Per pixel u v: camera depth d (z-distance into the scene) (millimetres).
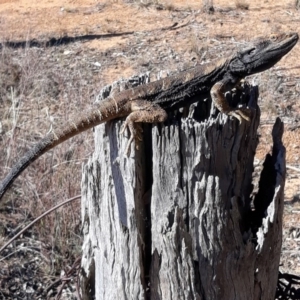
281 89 8805
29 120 7891
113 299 3693
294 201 6492
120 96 3750
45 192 6215
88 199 3752
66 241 5918
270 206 3434
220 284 3459
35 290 5570
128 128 3406
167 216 3311
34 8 13242
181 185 3283
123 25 11859
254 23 11586
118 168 3451
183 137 3201
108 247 3660
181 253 3342
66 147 6551
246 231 3541
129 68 9820
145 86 3848
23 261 5855
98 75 9516
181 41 10867
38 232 6094
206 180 3266
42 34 11438
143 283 3537
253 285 3580
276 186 3434
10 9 13250
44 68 9586
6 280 5668
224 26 11492
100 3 13289
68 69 9727
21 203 6488
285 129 7879
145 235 3506
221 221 3352
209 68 3947
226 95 3869
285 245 5891
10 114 7918
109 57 10266
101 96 4016
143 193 3447
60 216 6020
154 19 12102
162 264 3406
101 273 3795
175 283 3414
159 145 3254
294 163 7188
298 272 5496
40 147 3947
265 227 3422
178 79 3889
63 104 8156
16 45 10828
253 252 3459
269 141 7504
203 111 3900
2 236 6133
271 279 3656
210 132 3195
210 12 12258
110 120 3701
